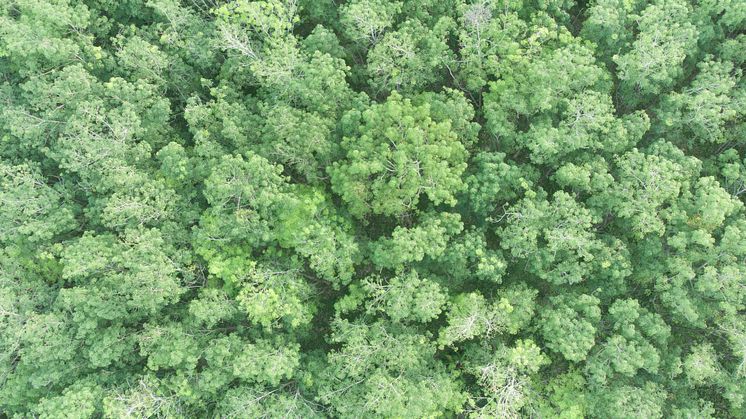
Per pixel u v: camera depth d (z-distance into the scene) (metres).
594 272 25.62
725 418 25.83
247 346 23.02
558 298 24.20
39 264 25.58
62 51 24.25
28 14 25.05
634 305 23.20
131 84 25.12
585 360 24.41
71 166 23.53
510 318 24.08
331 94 25.22
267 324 23.16
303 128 23.73
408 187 23.64
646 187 23.47
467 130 25.02
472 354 25.28
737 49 25.84
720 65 25.12
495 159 24.33
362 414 22.56
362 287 24.70
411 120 22.75
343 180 23.98
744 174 24.70
